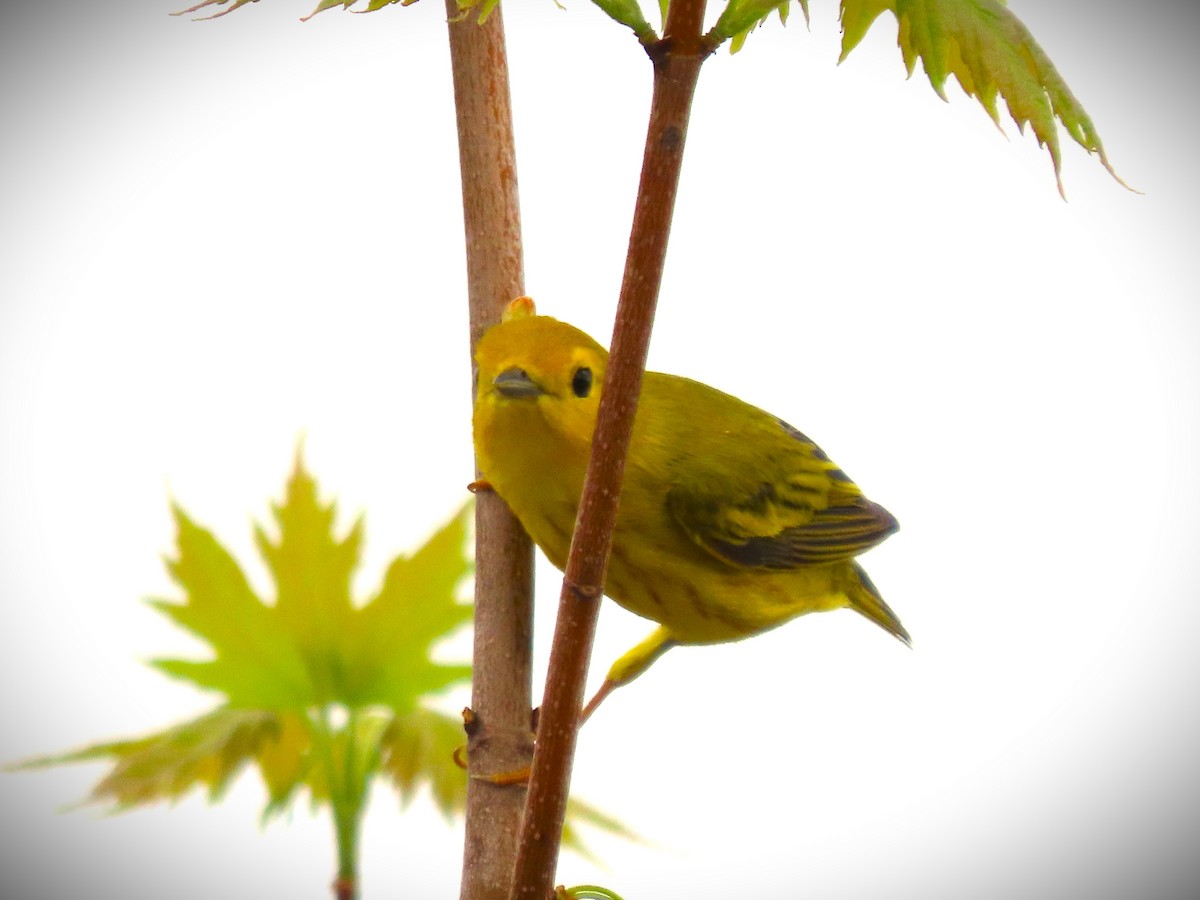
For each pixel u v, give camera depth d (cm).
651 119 256
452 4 264
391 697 262
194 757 261
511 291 266
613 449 256
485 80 264
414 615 262
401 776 261
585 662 257
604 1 256
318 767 261
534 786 257
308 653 261
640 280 256
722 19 256
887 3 258
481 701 262
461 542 262
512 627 262
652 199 256
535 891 257
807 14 259
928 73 257
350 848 261
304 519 262
